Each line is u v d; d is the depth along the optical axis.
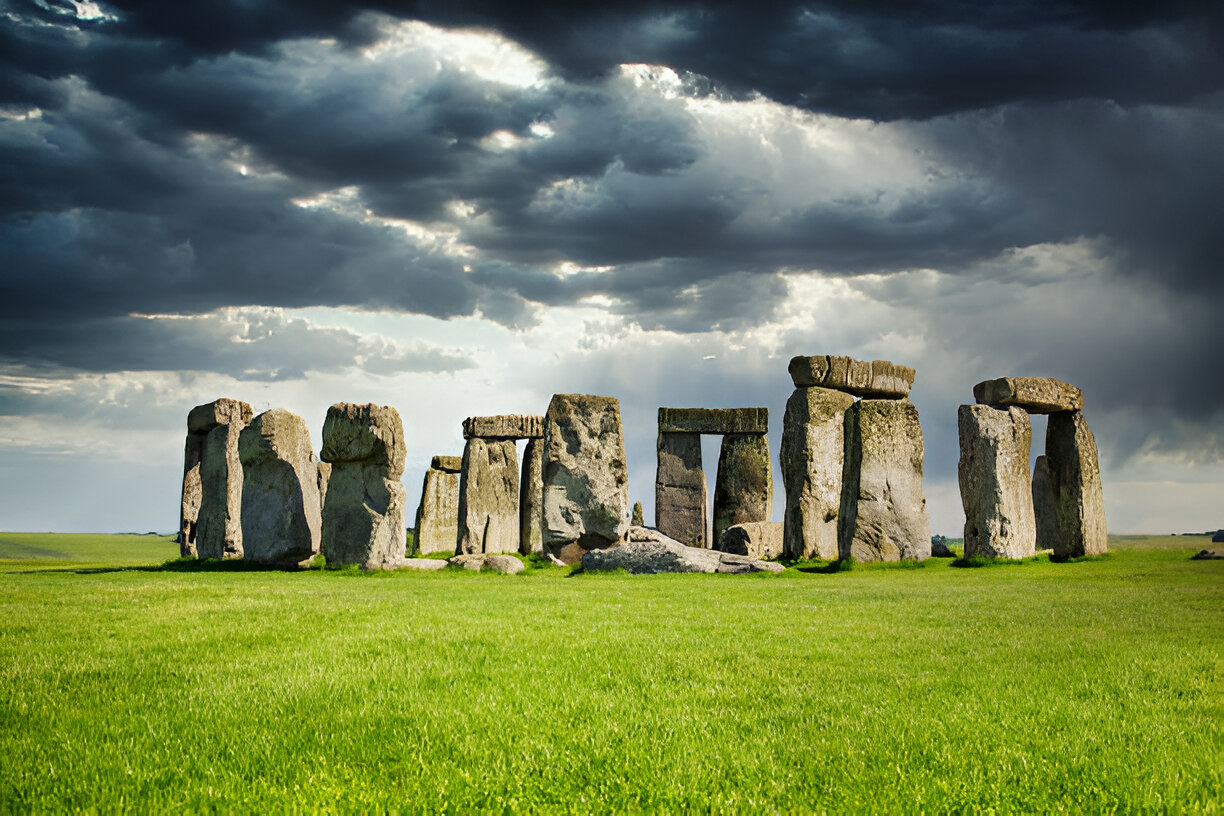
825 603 16.34
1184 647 11.30
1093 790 6.34
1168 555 28.09
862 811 5.98
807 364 31.59
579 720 7.91
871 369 32.66
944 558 27.67
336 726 7.61
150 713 7.98
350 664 9.90
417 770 6.66
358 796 6.16
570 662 10.17
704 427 36.75
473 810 6.03
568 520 29.72
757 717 8.03
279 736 7.35
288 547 27.09
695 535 36.00
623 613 14.55
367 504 25.89
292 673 9.41
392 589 19.08
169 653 10.49
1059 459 29.72
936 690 8.96
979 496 27.17
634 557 25.64
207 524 30.28
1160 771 6.70
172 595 16.86
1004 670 9.90
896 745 7.23
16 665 9.79
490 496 38.56
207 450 30.81
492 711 8.08
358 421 25.81
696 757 6.95
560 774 6.62
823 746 7.20
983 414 27.61
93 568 28.31
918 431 27.66
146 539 72.31
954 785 6.43
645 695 8.80
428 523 39.81
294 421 28.19
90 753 6.97
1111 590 18.66
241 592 17.64
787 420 32.31
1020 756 6.98
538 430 38.62
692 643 11.50
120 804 6.02
